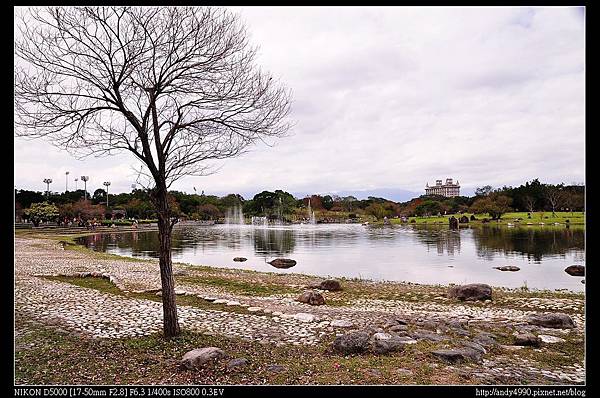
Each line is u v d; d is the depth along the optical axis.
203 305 14.86
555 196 100.25
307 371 8.05
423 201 140.88
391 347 9.39
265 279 22.41
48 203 77.62
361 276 25.30
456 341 10.20
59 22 8.80
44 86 8.89
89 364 8.40
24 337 10.17
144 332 10.77
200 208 117.62
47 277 20.36
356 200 157.12
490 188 132.75
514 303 16.23
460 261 31.83
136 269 23.98
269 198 125.75
